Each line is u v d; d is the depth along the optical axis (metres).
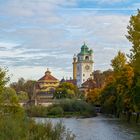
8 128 30.50
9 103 47.50
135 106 82.94
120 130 68.69
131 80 95.00
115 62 113.88
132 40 66.38
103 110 149.62
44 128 34.03
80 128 74.06
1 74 43.03
